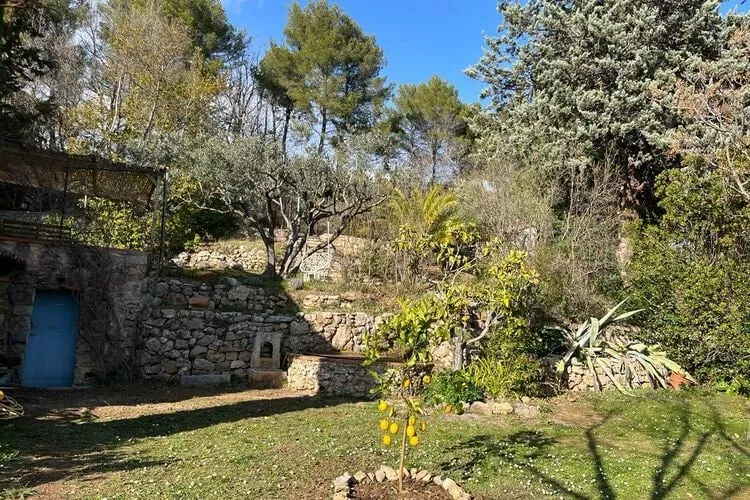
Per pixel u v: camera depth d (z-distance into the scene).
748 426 8.63
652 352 8.93
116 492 4.59
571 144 15.63
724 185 11.29
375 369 10.74
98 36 25.92
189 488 4.72
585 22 15.76
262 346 12.28
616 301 13.01
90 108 21.66
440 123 29.66
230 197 15.37
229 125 27.75
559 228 14.98
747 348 10.67
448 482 4.80
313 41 27.75
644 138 15.40
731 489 5.69
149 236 15.27
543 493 5.12
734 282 11.16
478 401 9.62
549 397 10.52
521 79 18.36
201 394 10.30
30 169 12.05
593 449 7.03
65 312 11.21
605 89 16.14
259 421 7.99
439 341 5.22
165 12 26.09
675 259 12.08
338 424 7.89
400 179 18.09
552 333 11.59
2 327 10.57
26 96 19.44
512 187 15.25
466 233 7.71
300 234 18.17
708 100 11.91
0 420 7.43
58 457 5.74
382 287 15.16
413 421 4.66
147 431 7.18
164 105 22.81
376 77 29.45
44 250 11.04
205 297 12.62
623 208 16.62
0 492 4.46
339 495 4.43
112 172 12.38
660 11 15.96
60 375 10.96
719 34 15.22
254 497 4.52
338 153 15.95
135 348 11.48
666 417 9.17
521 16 17.45
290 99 28.98
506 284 7.62
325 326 13.02
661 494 5.37
